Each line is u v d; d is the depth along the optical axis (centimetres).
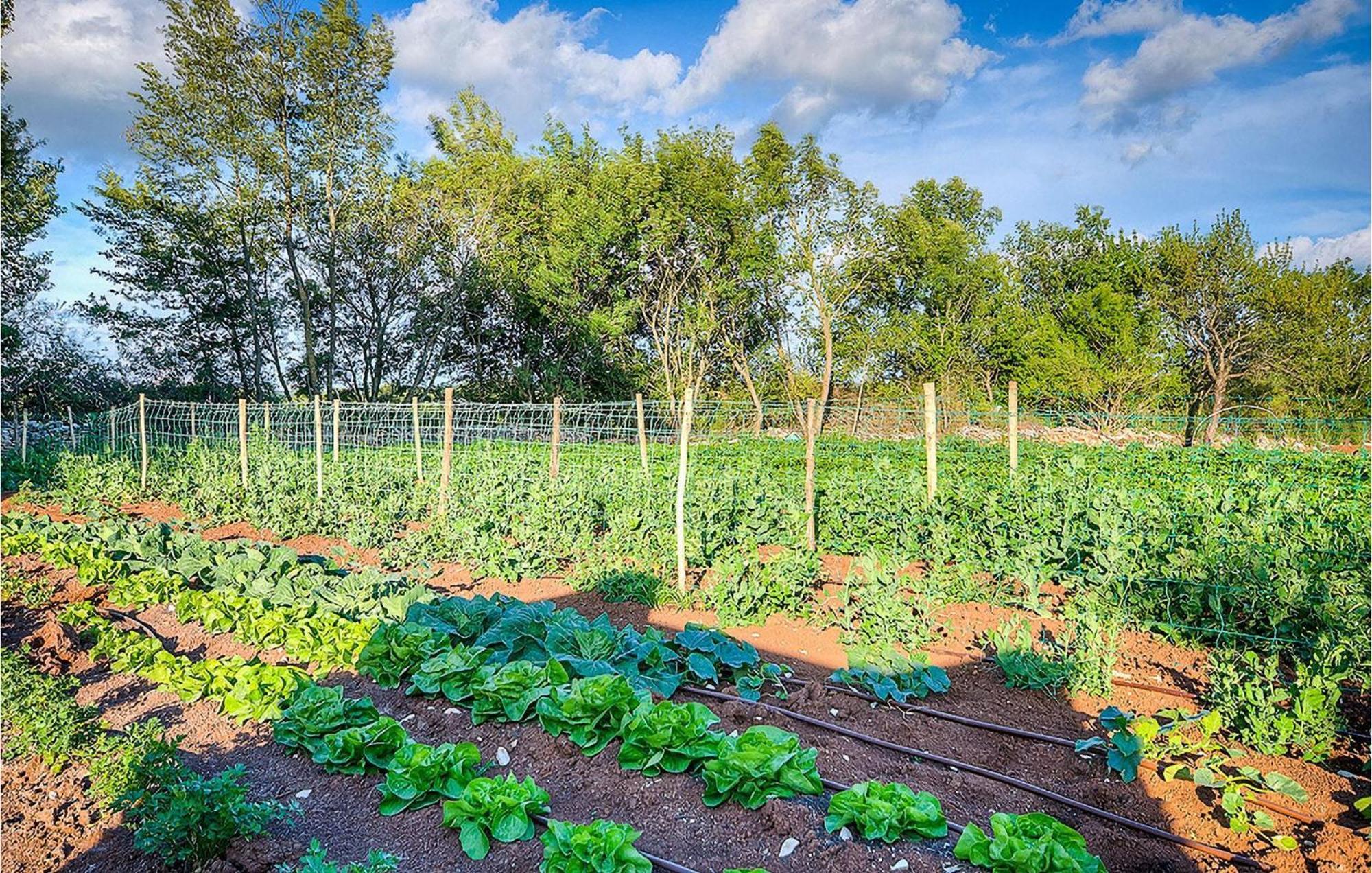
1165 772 404
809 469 830
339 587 682
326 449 1670
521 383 3688
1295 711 429
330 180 3300
